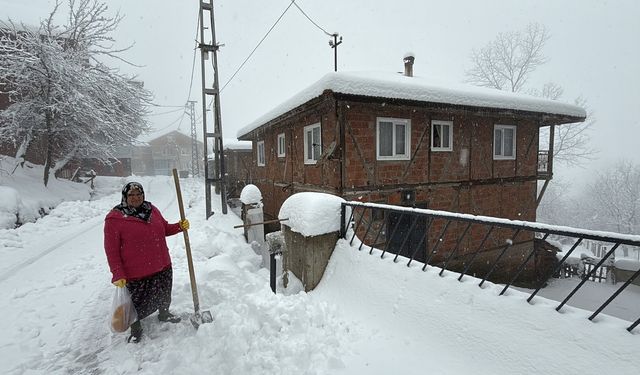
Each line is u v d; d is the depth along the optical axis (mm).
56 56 12742
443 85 8961
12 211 8328
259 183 14141
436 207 8359
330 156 6766
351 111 6977
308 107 6969
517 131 9633
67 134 14734
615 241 1816
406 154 7777
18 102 13195
